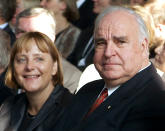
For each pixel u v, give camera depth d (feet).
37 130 15.07
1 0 25.46
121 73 12.28
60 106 15.26
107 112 12.17
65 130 13.35
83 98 13.61
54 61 15.75
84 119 12.98
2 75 18.15
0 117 16.15
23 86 15.58
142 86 12.19
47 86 15.57
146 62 12.59
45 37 15.65
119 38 12.19
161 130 11.30
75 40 23.94
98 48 12.55
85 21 28.14
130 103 11.96
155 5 16.65
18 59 15.67
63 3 24.89
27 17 19.83
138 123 11.57
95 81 13.99
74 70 18.39
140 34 12.33
